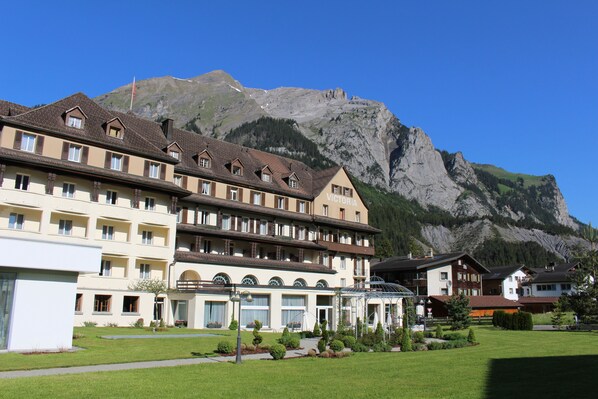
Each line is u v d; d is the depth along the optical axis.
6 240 27.64
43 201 47.53
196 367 24.70
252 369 24.47
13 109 52.19
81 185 51.16
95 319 48.84
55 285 29.83
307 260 73.50
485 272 108.31
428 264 99.75
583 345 39.28
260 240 65.19
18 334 28.27
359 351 34.62
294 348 35.31
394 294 50.41
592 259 65.19
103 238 52.44
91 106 55.78
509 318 63.75
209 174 63.44
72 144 50.31
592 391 18.33
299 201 74.00
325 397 17.52
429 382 20.97
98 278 49.88
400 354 32.91
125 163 53.62
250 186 67.50
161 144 62.34
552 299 112.00
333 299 63.47
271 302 57.03
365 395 17.94
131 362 26.12
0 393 17.12
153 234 56.53
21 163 46.38
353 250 78.44
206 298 51.84
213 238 62.16
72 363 24.80
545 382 20.72
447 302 64.19
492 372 24.06
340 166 81.25
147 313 52.78
